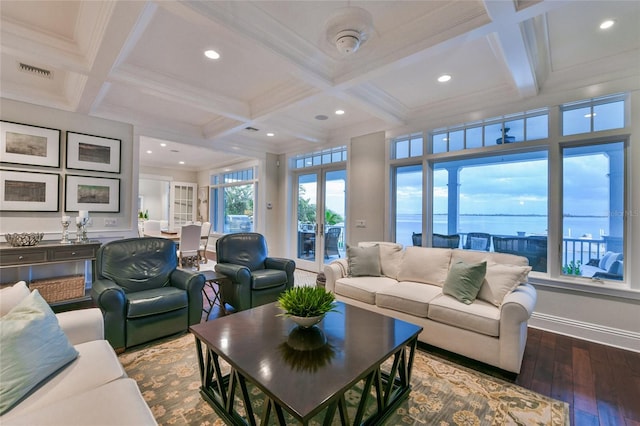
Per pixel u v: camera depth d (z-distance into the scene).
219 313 3.52
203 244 7.22
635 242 2.74
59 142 3.77
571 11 2.17
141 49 2.75
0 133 3.38
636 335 2.68
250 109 4.09
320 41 2.21
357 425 1.52
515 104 3.40
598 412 1.84
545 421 1.76
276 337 1.82
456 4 2.14
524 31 2.23
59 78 3.39
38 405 1.19
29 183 3.57
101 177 4.10
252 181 6.85
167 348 2.60
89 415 1.10
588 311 2.92
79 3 2.21
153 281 3.09
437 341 2.54
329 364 1.51
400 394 1.89
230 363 1.54
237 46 2.38
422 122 4.17
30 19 2.38
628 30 2.39
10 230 3.46
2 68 3.14
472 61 2.88
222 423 1.71
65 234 3.60
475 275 2.61
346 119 4.76
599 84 2.88
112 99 3.95
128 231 4.32
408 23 2.37
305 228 6.25
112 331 2.44
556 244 3.18
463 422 1.74
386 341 1.79
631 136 2.77
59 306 3.56
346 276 3.55
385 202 4.64
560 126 3.16
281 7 2.20
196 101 3.57
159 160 8.32
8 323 1.30
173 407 1.83
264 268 4.07
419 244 4.37
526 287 2.57
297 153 6.17
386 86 3.45
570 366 2.38
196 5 1.98
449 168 4.13
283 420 1.32
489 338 2.27
